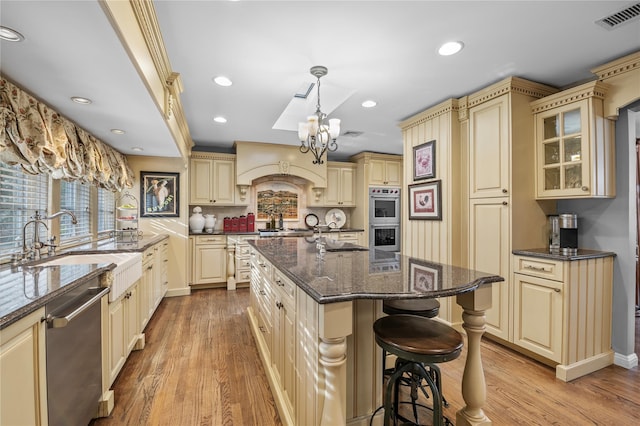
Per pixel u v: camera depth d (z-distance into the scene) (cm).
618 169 247
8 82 173
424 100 320
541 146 269
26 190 223
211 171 504
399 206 598
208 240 484
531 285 248
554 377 225
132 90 188
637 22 190
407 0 170
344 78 268
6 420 99
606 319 245
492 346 276
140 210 431
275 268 204
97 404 174
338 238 553
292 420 160
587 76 264
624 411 186
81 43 137
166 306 398
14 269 170
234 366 240
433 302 185
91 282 173
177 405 191
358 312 166
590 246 265
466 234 308
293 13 180
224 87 286
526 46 218
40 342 118
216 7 175
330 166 587
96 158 289
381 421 168
